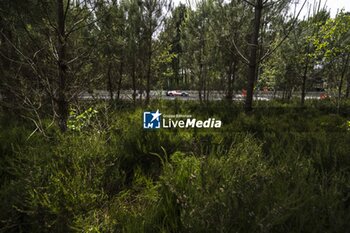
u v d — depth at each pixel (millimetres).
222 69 9195
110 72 8188
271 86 12094
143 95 9367
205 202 1566
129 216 1730
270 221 1338
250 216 1408
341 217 1470
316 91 21719
